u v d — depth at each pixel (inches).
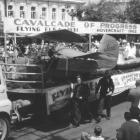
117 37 872.9
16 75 417.4
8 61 503.8
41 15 2723.9
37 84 412.2
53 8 2800.2
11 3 2493.8
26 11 2608.3
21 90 393.1
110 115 453.1
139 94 311.4
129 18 1695.4
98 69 472.7
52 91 399.2
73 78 446.0
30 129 400.8
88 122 432.8
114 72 522.3
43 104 398.9
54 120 438.3
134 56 687.1
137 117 231.6
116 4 1726.1
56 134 383.9
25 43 742.5
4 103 338.6
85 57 465.1
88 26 507.8
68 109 432.5
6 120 342.0
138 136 221.6
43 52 581.3
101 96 435.5
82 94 412.2
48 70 425.4
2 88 340.5
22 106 381.4
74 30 484.1
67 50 471.8
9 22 412.8
